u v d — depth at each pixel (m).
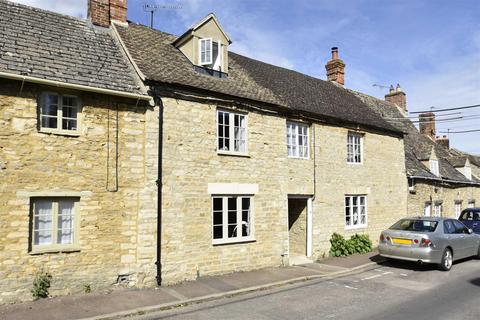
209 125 11.55
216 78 12.86
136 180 10.18
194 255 10.95
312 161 14.80
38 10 11.34
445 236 12.85
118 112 10.08
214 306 8.74
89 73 10.02
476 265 13.83
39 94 9.13
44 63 9.48
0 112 8.56
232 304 8.91
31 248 8.78
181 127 10.92
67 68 9.76
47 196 8.97
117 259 9.83
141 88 10.48
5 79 8.63
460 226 14.12
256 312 8.27
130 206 10.06
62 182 9.20
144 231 10.06
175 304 8.70
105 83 9.95
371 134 17.81
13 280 8.49
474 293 9.84
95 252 9.53
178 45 13.37
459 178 24.94
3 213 8.45
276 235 13.12
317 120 15.06
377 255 15.39
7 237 8.47
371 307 8.62
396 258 12.85
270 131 13.27
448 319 7.76
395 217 18.70
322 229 15.00
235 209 12.23
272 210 13.09
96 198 9.62
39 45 10.03
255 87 13.88
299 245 14.82
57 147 9.19
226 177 11.85
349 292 10.00
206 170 11.37
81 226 9.38
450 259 12.98
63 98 9.52
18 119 8.76
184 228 10.77
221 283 10.57
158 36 13.79
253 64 16.89
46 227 9.07
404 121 25.23
